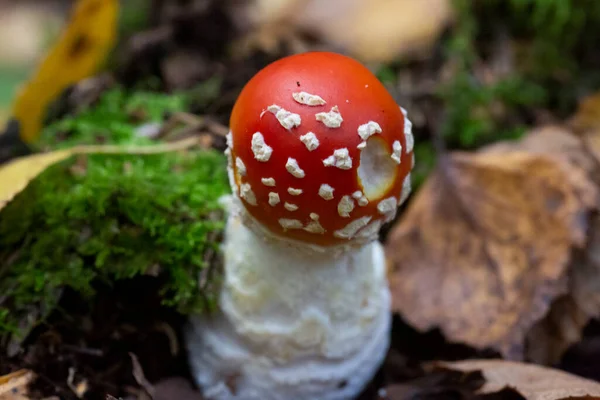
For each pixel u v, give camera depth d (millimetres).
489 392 190
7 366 185
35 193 199
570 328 219
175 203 199
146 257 191
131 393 193
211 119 253
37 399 182
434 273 229
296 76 168
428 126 267
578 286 225
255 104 168
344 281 190
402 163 175
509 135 270
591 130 260
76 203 194
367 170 172
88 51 246
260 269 187
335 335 192
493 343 212
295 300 188
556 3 274
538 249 223
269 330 189
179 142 225
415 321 220
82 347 193
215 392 198
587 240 230
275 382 193
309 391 195
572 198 227
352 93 167
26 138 242
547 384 187
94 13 234
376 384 214
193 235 193
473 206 236
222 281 193
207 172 214
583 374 216
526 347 216
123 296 198
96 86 265
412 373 216
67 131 240
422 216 239
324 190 167
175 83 274
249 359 193
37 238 195
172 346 196
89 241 191
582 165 248
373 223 177
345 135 165
